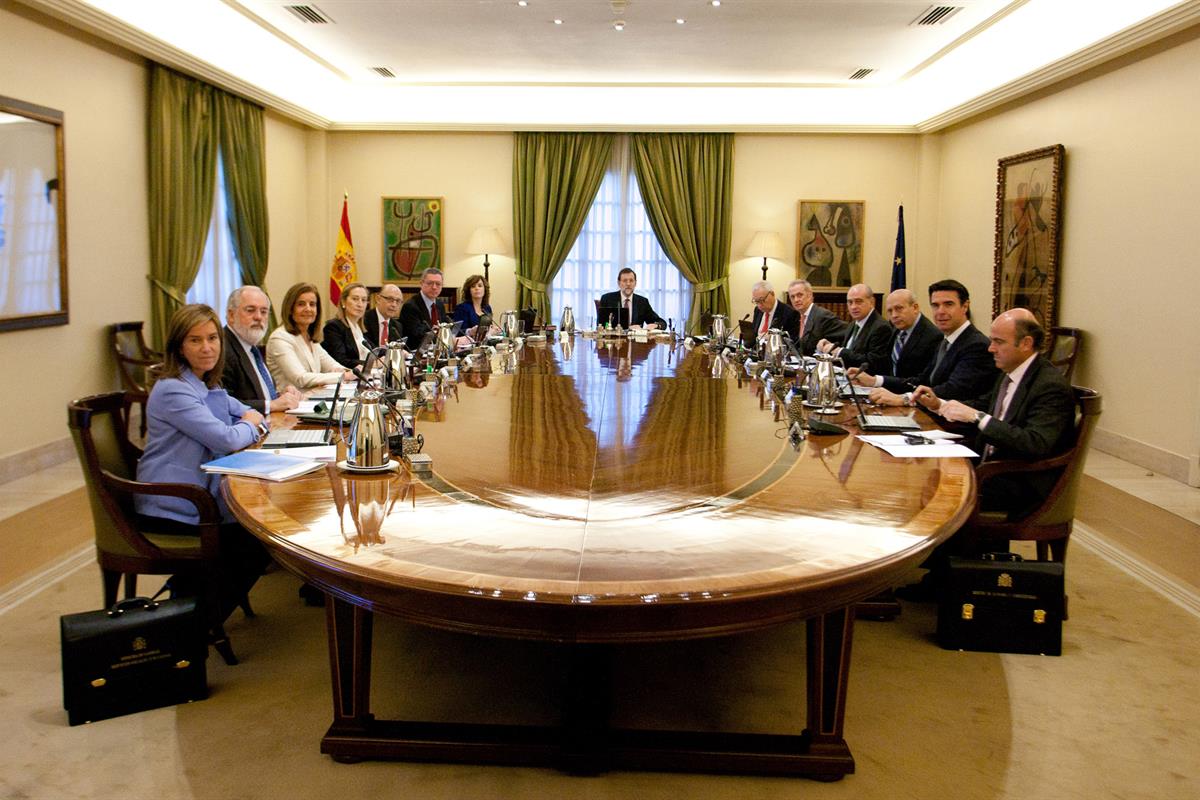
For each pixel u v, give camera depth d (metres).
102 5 6.49
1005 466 3.41
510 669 3.10
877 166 10.61
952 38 8.07
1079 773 2.50
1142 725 2.77
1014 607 3.28
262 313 4.28
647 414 3.88
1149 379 6.45
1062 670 3.16
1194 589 3.99
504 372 5.32
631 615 1.85
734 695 2.95
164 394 3.21
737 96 10.48
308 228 10.66
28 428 6.01
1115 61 6.84
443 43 8.38
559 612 1.85
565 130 10.45
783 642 3.40
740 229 10.74
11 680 2.99
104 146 6.76
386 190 10.75
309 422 3.77
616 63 9.13
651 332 8.33
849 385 4.28
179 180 7.62
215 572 3.05
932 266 10.53
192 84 7.77
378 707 2.80
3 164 5.63
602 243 10.89
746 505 2.47
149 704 2.79
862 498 2.55
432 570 1.96
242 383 4.22
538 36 8.09
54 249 6.14
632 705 2.87
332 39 8.27
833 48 8.45
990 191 9.10
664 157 10.56
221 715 2.77
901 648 3.34
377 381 4.45
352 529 2.23
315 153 10.55
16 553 4.31
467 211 10.76
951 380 4.65
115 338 6.82
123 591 3.80
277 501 2.47
